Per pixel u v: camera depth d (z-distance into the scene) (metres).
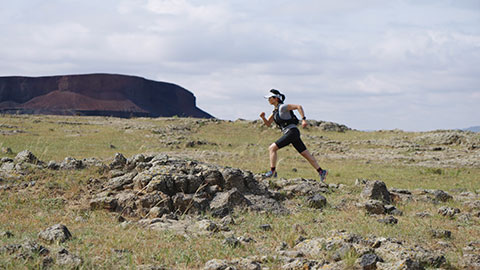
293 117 9.19
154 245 5.44
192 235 6.09
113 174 9.55
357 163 25.56
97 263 4.53
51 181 9.04
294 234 6.33
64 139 30.70
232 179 8.92
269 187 10.13
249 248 5.55
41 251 4.59
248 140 38.94
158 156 9.95
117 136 34.97
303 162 24.48
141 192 8.16
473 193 12.69
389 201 9.93
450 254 5.59
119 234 5.97
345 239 5.55
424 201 10.41
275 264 4.82
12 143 25.27
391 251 5.12
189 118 52.59
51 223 6.70
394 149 34.72
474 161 26.89
